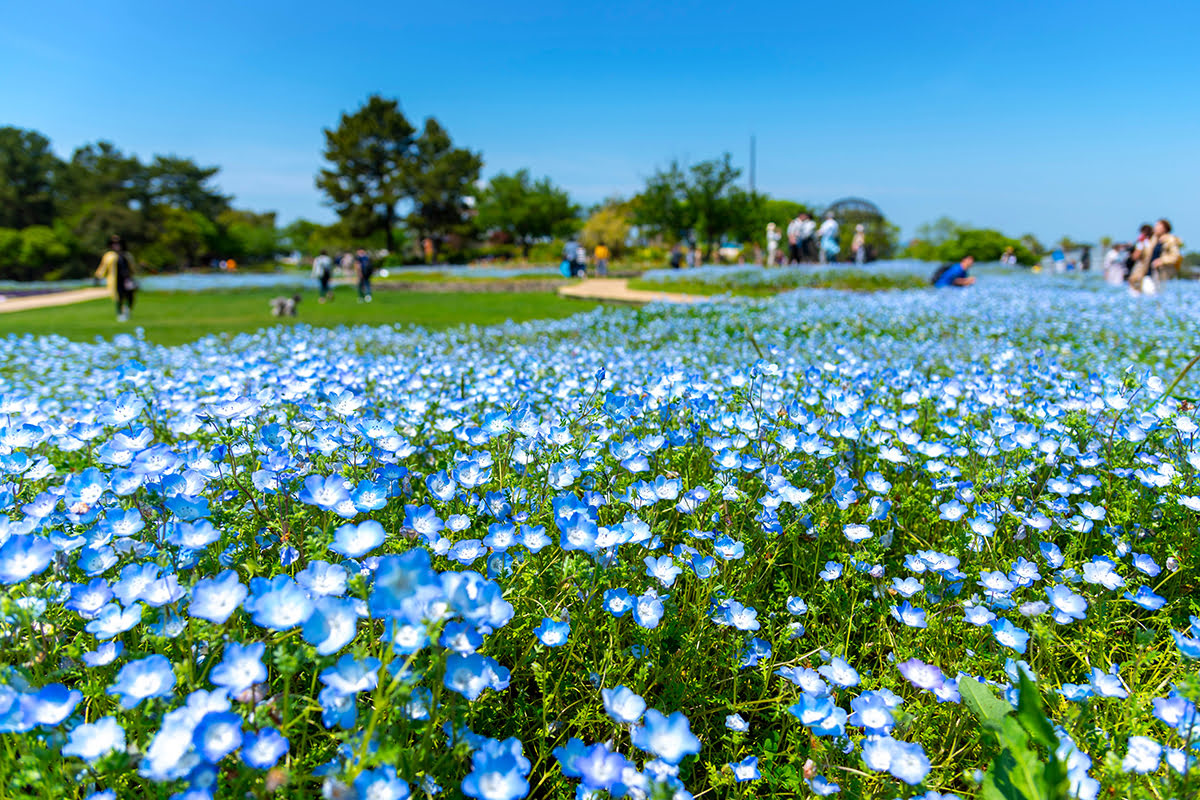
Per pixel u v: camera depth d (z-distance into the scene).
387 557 1.20
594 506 2.27
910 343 7.24
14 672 1.37
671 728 1.33
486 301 17.70
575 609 1.88
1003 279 20.59
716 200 30.28
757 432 2.90
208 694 1.19
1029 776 1.42
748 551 2.26
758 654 1.87
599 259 29.95
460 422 3.30
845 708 1.83
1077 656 1.91
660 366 4.76
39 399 5.46
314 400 3.26
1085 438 3.09
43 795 1.23
